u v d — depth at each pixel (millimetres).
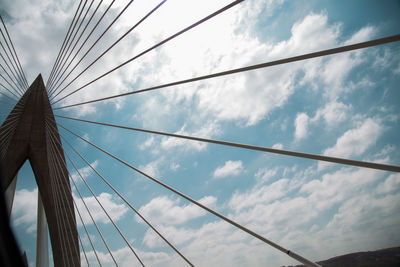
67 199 12844
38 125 13758
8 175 12055
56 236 12359
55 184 12734
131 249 5867
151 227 5340
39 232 13938
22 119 13656
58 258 11992
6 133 12336
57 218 12109
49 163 12898
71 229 12312
